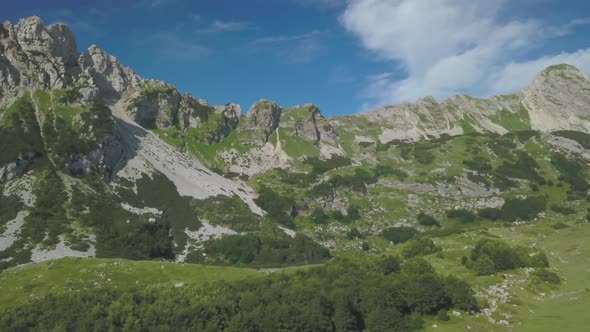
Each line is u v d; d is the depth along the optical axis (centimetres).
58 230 13300
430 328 6538
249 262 14538
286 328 6247
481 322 6662
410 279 7312
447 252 10131
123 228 14462
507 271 8756
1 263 11288
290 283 7675
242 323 6156
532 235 12631
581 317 6391
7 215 13638
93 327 5994
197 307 6306
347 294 6900
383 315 6612
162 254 14412
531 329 6259
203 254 14925
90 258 10706
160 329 5941
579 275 8431
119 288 7650
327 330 6450
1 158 15562
